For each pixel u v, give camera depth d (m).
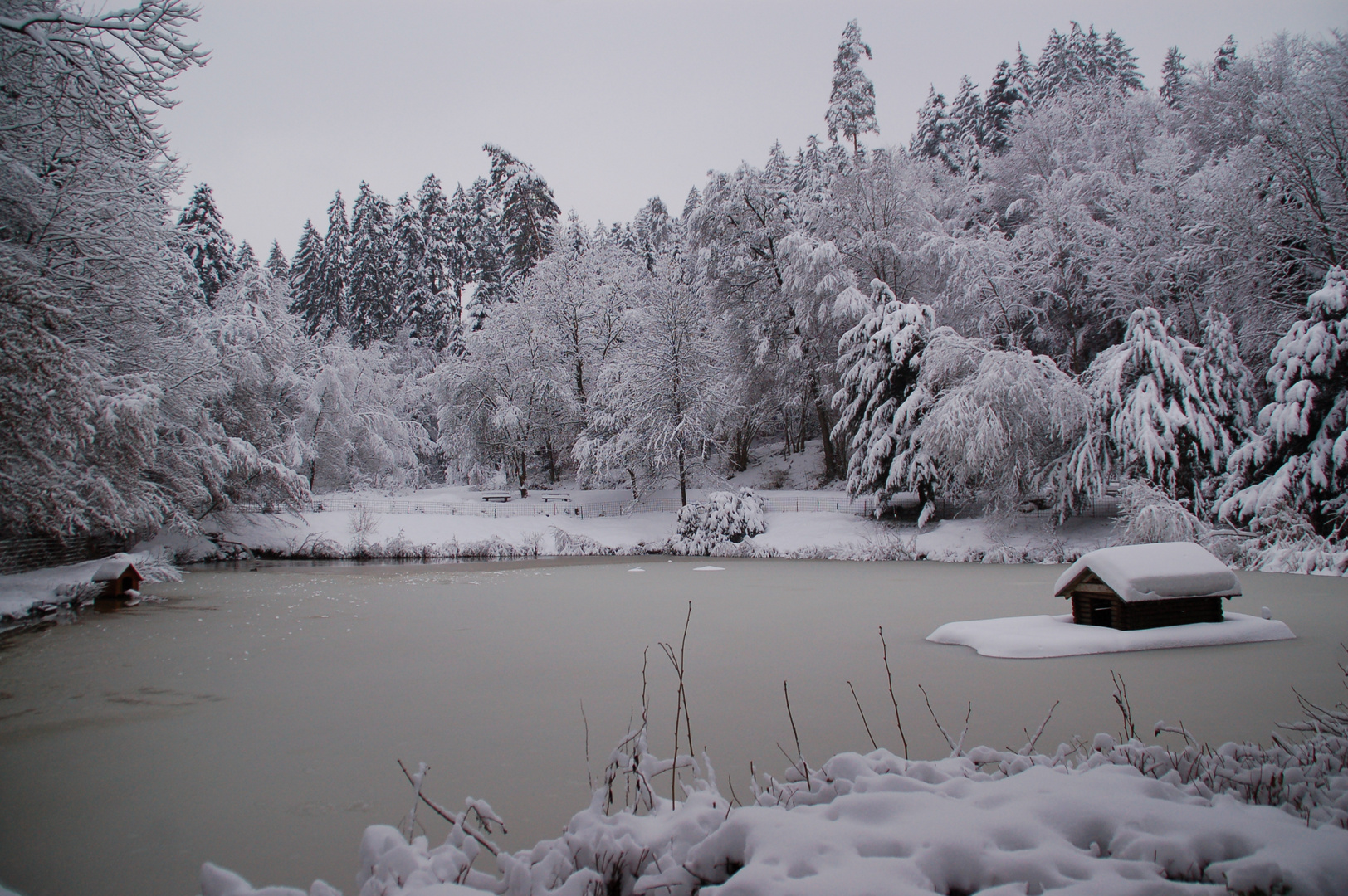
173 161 20.39
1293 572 18.03
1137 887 2.14
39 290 13.23
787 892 2.10
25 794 4.96
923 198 38.38
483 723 6.47
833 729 6.02
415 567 26.16
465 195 68.31
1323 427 19.92
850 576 20.38
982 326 30.72
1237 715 6.08
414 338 59.44
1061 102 39.56
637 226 72.50
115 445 17.30
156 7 12.00
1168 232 28.33
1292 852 2.31
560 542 33.19
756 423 44.06
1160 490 22.02
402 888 2.41
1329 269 22.83
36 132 15.48
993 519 27.33
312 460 40.06
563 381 41.53
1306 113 25.14
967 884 2.28
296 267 68.69
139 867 3.89
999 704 6.66
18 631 12.12
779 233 40.12
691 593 16.59
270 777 5.20
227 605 15.23
